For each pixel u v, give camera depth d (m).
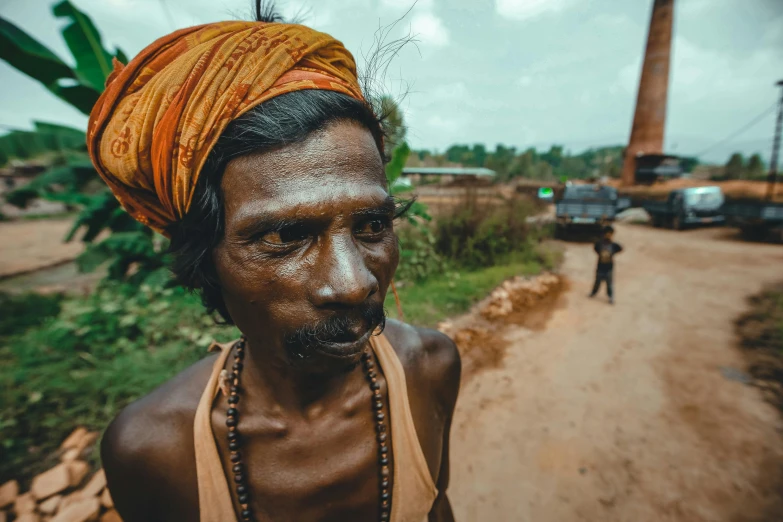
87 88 3.90
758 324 5.37
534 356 4.58
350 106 0.57
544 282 7.36
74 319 4.17
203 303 0.69
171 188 0.59
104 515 2.35
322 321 0.53
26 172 12.39
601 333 5.20
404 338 1.01
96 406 3.12
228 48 0.54
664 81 25.64
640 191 24.19
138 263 5.05
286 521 0.78
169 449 0.75
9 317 4.71
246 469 0.76
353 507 0.83
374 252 0.58
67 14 3.88
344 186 0.52
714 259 9.34
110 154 0.60
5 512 2.38
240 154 0.53
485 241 8.29
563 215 11.88
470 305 5.82
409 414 0.88
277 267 0.53
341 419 0.81
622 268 8.80
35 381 3.36
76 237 11.50
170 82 0.55
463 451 3.17
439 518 1.18
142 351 3.67
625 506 2.66
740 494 2.72
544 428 3.39
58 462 2.72
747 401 3.70
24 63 3.66
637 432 3.33
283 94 0.54
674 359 4.50
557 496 2.75
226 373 0.80
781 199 18.28
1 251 9.81
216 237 0.57
